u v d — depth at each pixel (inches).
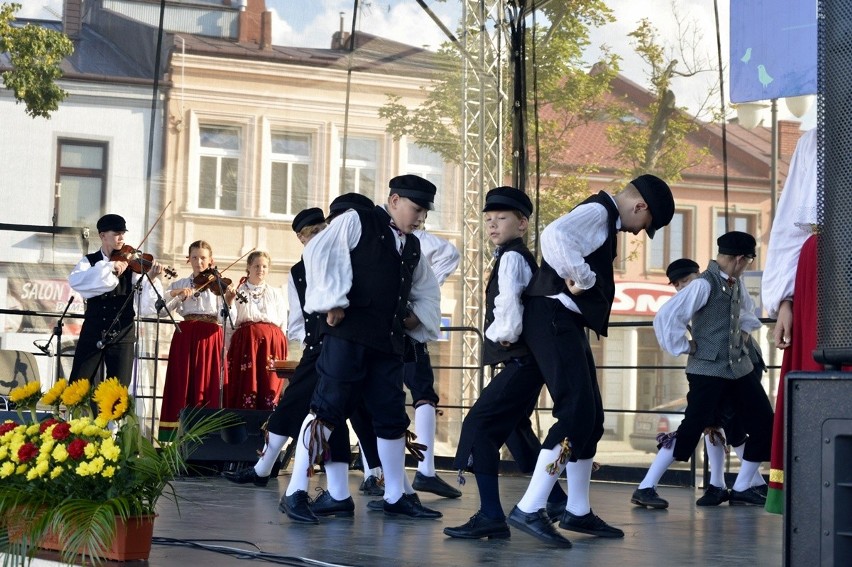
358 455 316.8
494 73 369.1
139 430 135.9
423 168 408.5
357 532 170.6
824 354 101.6
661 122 382.3
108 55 414.6
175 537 159.0
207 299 309.7
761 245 533.3
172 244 426.9
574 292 156.3
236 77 432.1
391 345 178.9
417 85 401.1
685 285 263.7
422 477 239.6
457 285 398.6
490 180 371.2
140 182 420.2
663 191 158.7
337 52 427.5
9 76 403.5
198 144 430.6
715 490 243.3
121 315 296.0
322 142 433.4
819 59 105.9
